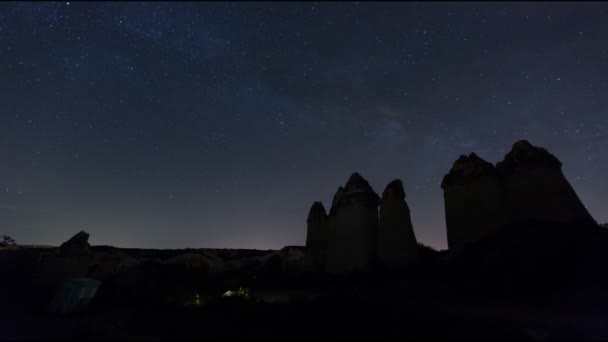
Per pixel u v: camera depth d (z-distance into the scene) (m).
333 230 26.59
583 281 11.97
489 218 18.44
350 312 10.18
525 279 13.17
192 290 21.81
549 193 17.34
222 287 25.45
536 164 18.38
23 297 16.22
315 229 29.52
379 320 9.03
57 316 13.62
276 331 8.55
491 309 10.77
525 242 15.48
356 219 24.12
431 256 22.73
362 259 22.36
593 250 13.64
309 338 7.74
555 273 12.91
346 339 7.48
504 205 18.64
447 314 9.91
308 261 28.39
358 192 25.25
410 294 13.93
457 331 7.87
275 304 13.07
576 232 15.21
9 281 17.44
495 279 13.99
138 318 12.12
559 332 8.09
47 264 19.44
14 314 13.89
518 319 9.41
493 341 7.18
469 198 19.62
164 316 12.09
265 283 26.09
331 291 17.23
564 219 16.41
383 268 20.91
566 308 10.46
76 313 14.28
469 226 19.09
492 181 19.19
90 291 15.19
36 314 14.03
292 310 11.16
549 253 14.13
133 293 19.08
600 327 8.46
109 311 15.13
